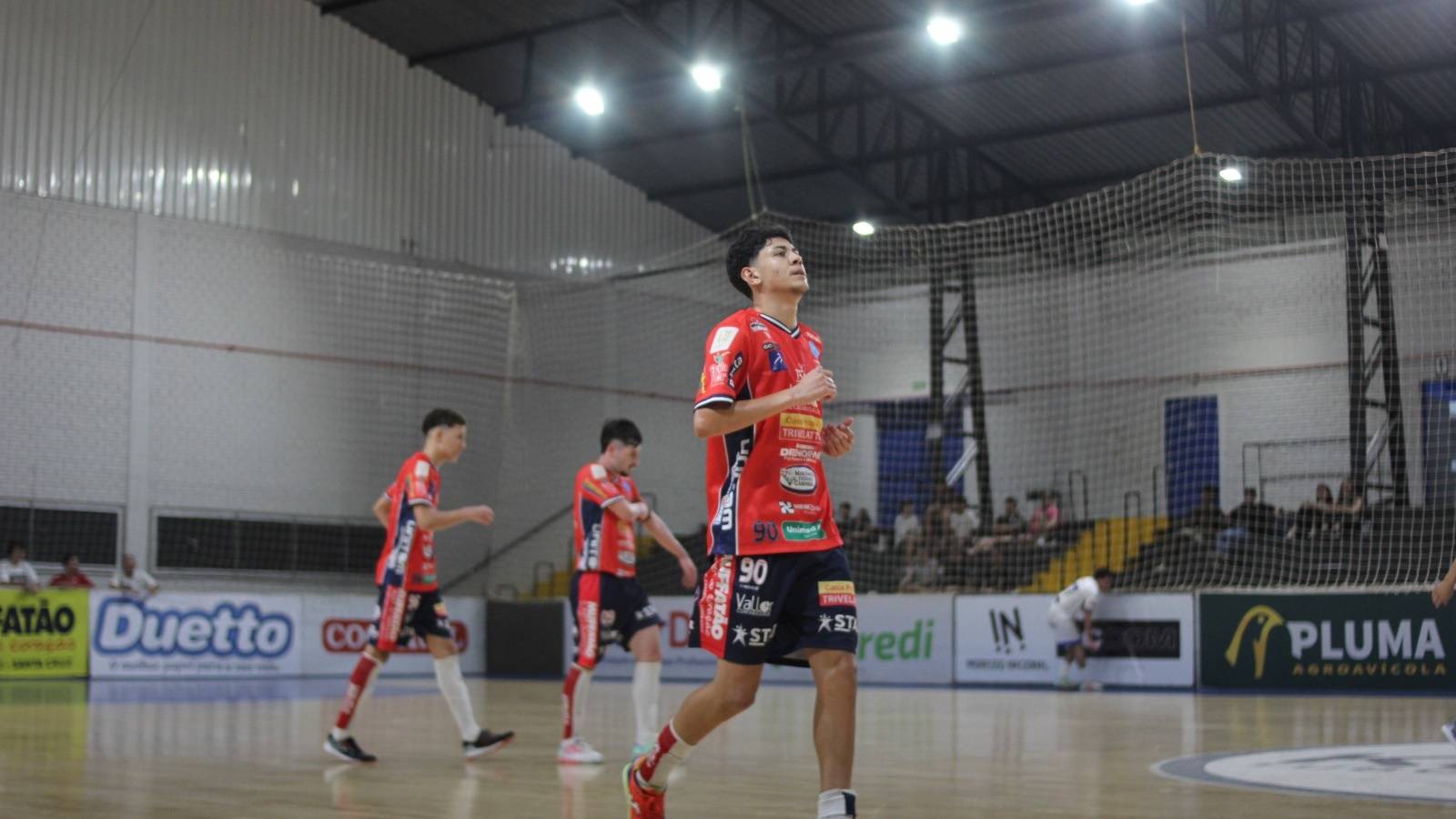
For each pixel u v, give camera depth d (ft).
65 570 56.44
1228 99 59.88
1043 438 67.82
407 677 59.31
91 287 59.88
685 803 16.92
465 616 62.85
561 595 71.67
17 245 58.03
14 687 47.67
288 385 65.05
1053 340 67.92
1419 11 52.06
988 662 50.75
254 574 63.57
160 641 56.03
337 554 65.98
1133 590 53.36
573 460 73.15
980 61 60.54
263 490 64.03
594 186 76.13
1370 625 44.73
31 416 58.23
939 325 67.10
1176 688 47.34
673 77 65.77
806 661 12.57
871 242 68.39
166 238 61.77
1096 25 55.88
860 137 65.21
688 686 50.14
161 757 22.72
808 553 11.98
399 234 68.80
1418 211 52.16
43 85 58.75
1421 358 52.54
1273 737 26.35
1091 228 63.10
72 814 15.44
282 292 65.05
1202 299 63.93
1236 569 53.21
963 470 67.21
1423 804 15.74
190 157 62.54
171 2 62.28
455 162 70.95
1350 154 56.39
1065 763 21.63
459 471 69.87
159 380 61.46
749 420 11.70
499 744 23.20
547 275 73.67
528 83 67.10
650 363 76.43
